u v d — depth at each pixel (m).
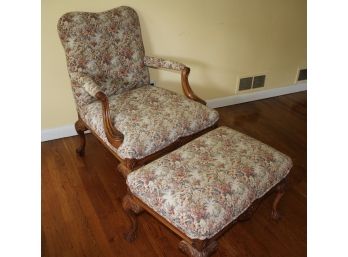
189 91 1.78
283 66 2.79
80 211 1.60
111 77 1.70
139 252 1.41
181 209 1.06
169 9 2.03
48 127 2.08
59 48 1.84
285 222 1.58
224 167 1.23
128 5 1.90
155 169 1.22
